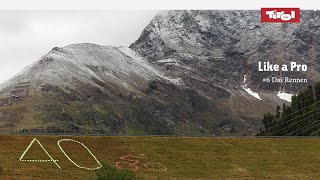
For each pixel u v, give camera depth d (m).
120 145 66.00
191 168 61.28
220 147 67.31
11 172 56.59
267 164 63.16
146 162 62.09
